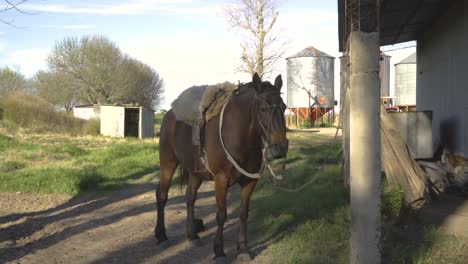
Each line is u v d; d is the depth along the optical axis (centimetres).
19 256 577
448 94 1036
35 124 3005
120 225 721
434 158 1056
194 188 606
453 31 993
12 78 5647
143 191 1015
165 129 623
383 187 716
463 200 750
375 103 410
